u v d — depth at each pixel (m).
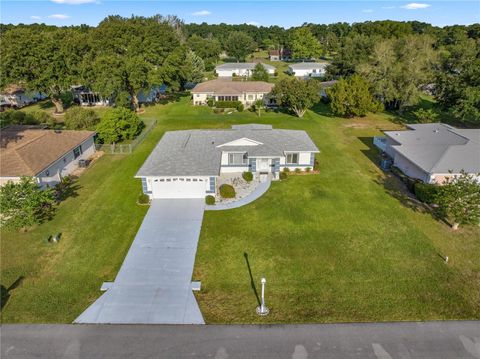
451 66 56.09
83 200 28.19
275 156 31.67
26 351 14.81
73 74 57.03
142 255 21.36
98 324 16.27
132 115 42.94
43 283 18.95
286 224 24.69
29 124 48.28
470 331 15.87
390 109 60.69
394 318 16.59
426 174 29.05
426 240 22.83
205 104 65.62
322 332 15.79
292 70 103.94
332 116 56.84
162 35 71.44
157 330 15.94
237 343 15.23
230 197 28.48
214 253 21.55
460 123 50.44
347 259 20.95
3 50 53.47
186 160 29.78
